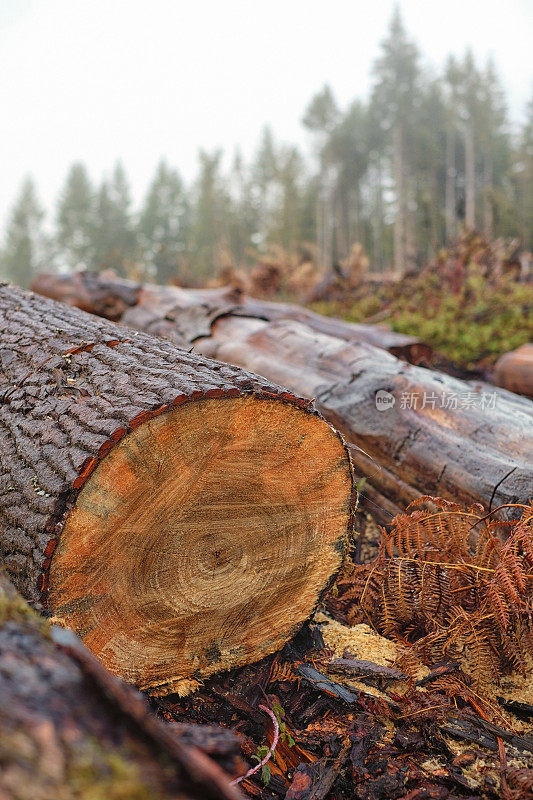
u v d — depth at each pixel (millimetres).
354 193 53969
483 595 2270
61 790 730
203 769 813
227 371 2031
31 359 2398
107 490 1757
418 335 7051
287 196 41156
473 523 2535
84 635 1838
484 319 7156
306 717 2012
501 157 52875
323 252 47844
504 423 2994
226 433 1887
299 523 2152
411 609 2422
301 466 2074
